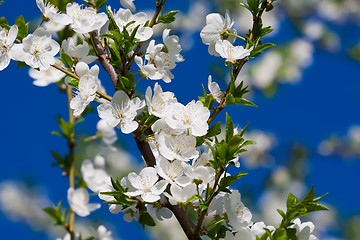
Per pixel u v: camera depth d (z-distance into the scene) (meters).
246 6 0.88
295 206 0.83
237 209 0.86
